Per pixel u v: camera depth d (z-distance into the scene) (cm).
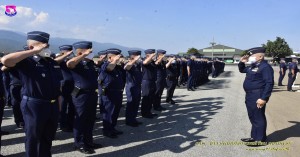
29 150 370
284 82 2102
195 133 620
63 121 611
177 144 542
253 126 560
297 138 599
